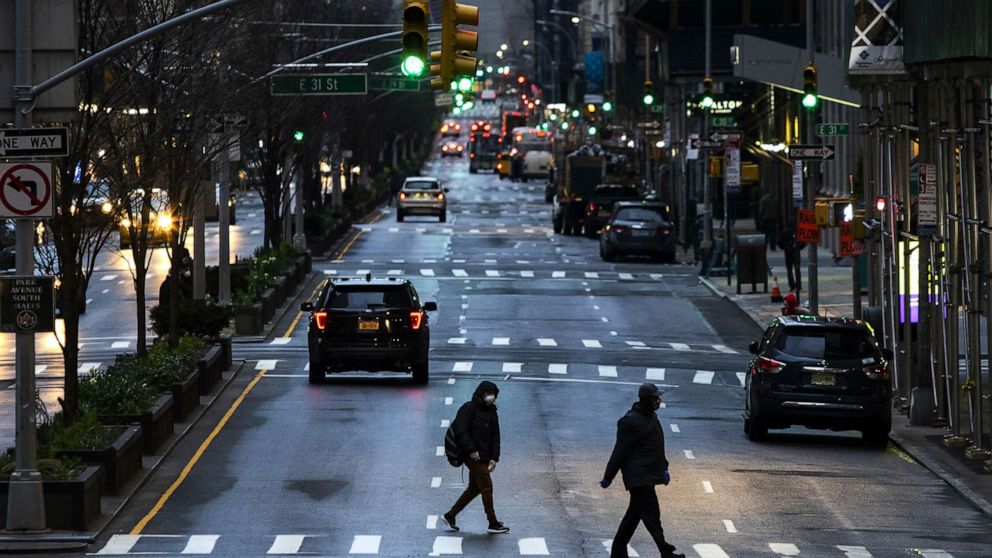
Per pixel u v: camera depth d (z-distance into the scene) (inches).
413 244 4498.0
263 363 2281.0
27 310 1157.1
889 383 1637.6
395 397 1927.9
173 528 1204.5
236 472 1445.6
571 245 4562.0
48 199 1157.1
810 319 1689.2
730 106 4586.6
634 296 3270.2
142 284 1838.1
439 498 1323.8
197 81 1845.5
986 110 1614.2
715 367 2329.0
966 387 1649.9
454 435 1179.3
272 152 3412.9
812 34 2576.3
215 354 2015.3
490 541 1155.3
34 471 1164.5
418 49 1256.8
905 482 1460.4
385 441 1605.6
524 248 4419.3
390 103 6801.2
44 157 1175.6
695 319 2935.5
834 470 1510.8
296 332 2694.4
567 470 1461.6
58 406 1894.7
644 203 4060.0
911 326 2037.4
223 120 2055.9
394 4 6919.3
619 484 1396.4
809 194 2613.2
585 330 2751.0
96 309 3024.1
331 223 4446.4
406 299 2016.5
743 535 1197.1
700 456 1569.9
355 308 1994.3
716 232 4569.4
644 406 1060.5
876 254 2133.4
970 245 1673.2
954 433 1668.3
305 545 1135.6
